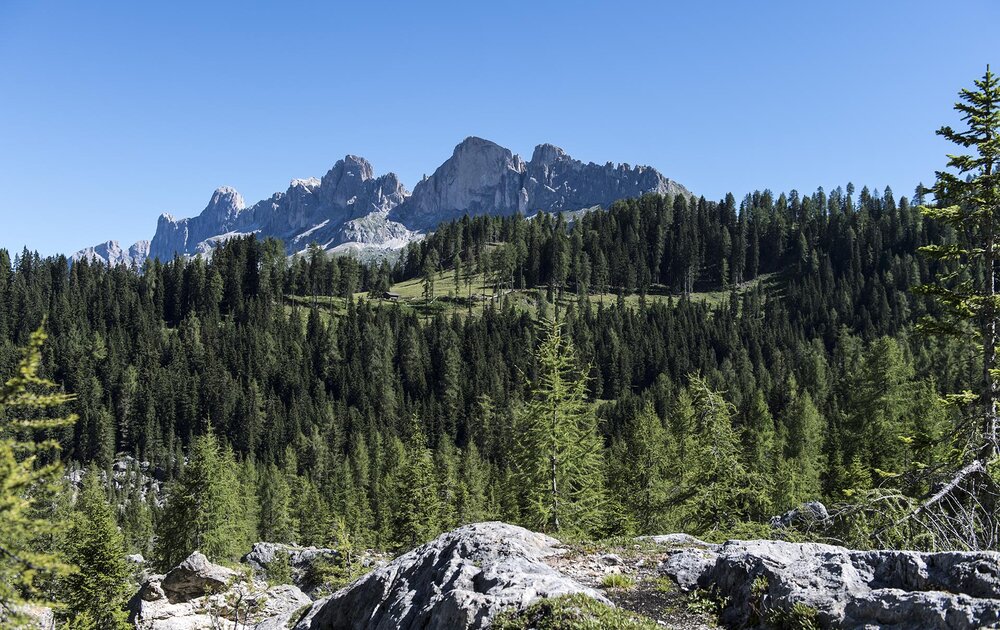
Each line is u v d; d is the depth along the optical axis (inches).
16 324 7012.8
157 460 5625.0
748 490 1215.6
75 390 5915.4
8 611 502.3
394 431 5531.5
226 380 6264.8
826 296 7475.4
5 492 498.3
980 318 816.9
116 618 1256.2
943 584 444.5
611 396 6082.7
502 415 5068.9
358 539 2377.0
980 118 787.4
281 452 5516.7
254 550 2084.2
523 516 1541.6
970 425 796.6
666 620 534.3
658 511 1549.0
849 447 2135.8
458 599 526.6
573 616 472.7
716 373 5457.7
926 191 832.3
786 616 478.9
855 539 794.8
